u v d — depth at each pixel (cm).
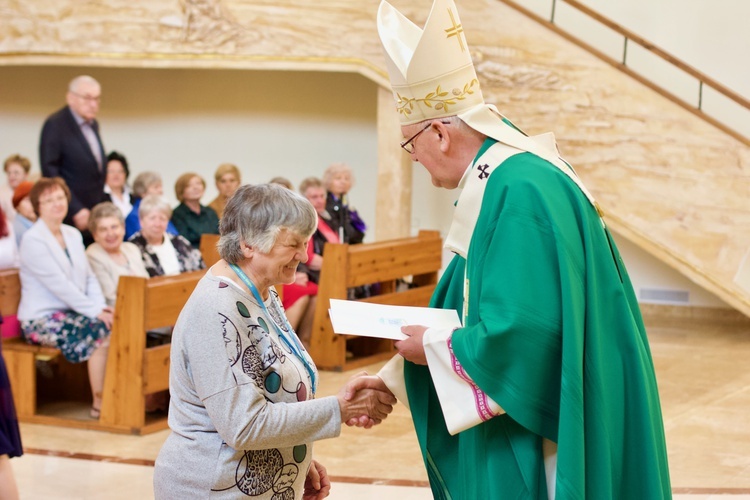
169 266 521
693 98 772
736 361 628
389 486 391
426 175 877
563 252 199
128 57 757
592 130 711
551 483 206
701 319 786
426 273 675
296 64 743
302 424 210
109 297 483
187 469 211
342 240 654
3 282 480
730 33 761
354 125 912
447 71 219
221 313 206
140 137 944
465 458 216
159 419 477
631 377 211
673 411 509
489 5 716
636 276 805
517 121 722
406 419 496
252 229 209
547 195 205
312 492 251
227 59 748
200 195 676
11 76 941
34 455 423
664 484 218
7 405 300
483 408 200
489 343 196
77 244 482
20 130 948
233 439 203
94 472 402
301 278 594
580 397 196
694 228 701
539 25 709
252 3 740
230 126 931
